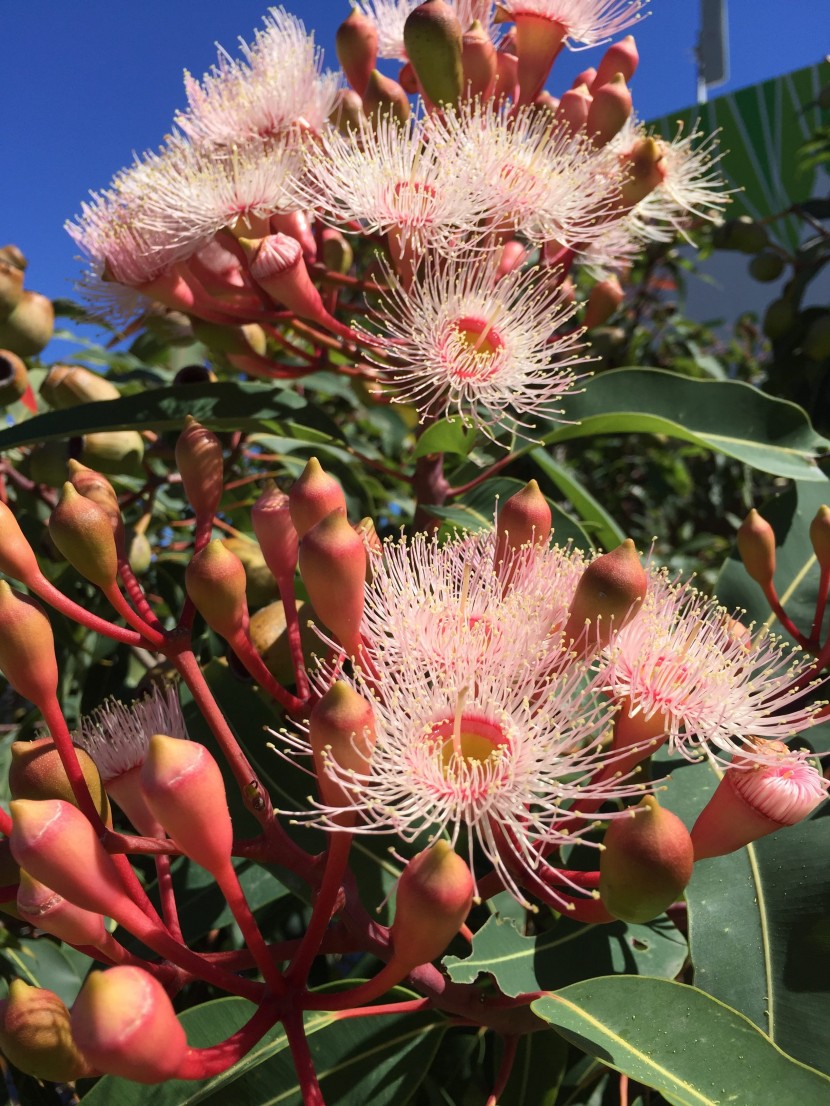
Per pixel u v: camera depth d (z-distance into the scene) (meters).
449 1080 0.25
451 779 0.16
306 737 0.19
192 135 0.30
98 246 0.29
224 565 0.17
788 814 0.16
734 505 0.60
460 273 0.25
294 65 0.30
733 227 0.50
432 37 0.26
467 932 0.22
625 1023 0.15
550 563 0.18
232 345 0.30
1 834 0.16
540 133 0.27
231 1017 0.20
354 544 0.16
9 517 0.16
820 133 0.58
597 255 0.32
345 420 0.53
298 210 0.28
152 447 0.34
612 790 0.16
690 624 0.18
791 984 0.18
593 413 0.31
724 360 0.71
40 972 0.28
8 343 0.34
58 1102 0.26
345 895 0.16
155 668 0.28
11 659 0.15
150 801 0.13
